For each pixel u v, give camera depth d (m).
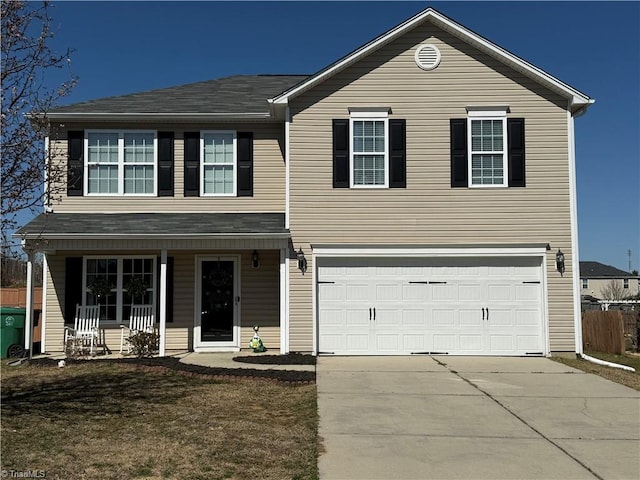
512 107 15.28
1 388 11.02
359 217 15.12
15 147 7.74
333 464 6.98
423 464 7.04
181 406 9.63
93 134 16.05
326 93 15.29
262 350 15.66
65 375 12.27
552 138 15.23
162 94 17.97
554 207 15.12
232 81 19.77
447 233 15.09
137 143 16.17
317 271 15.11
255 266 16.08
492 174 15.22
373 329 15.09
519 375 12.54
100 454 7.11
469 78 15.34
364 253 15.04
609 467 7.01
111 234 14.15
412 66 15.38
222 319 15.96
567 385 11.59
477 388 11.24
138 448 7.36
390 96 15.31
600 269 69.69
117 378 11.94
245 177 16.22
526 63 14.98
